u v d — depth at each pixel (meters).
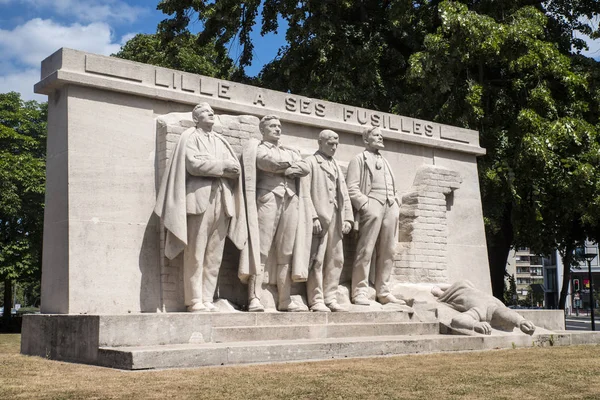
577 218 25.72
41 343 11.23
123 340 9.88
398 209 15.09
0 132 29.77
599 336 14.64
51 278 11.89
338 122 15.34
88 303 11.52
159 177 12.48
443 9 20.14
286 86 25.36
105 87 12.14
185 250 12.01
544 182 21.47
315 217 13.53
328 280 13.89
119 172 12.19
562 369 9.46
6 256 28.48
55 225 11.93
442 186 16.67
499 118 22.19
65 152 11.83
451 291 14.64
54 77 11.82
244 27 25.73
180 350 9.13
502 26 20.03
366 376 8.47
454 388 7.75
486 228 21.66
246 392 7.21
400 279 15.63
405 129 16.72
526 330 13.62
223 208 12.21
